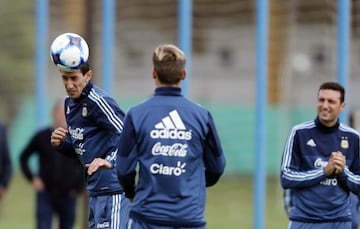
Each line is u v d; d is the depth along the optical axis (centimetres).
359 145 2230
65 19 5903
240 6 6688
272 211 5197
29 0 6475
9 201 5525
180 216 1630
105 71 3303
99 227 1964
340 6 2978
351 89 6400
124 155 1661
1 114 6488
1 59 6462
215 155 1675
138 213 1647
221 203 5616
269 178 6500
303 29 6303
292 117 6481
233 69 6862
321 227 2211
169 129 1644
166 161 1638
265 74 3112
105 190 1944
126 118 1667
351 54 6253
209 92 6900
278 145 6512
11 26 6475
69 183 3023
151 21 6444
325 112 2197
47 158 3019
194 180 1653
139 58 6562
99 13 5394
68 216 3055
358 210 2564
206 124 1662
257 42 3112
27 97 6506
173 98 1669
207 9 6681
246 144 6781
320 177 2161
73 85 1858
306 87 6462
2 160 3044
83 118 1892
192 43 6750
